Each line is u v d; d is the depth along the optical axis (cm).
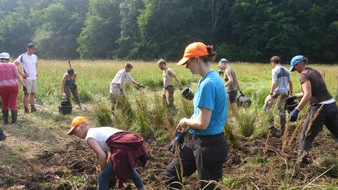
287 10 4059
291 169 505
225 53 4056
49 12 5469
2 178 490
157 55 4388
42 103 999
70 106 872
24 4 6900
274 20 3959
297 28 3922
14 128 716
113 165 382
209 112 332
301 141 519
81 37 4947
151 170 520
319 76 507
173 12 4303
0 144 616
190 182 477
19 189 465
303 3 4072
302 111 754
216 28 4447
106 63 2216
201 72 346
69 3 5775
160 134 693
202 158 349
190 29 4428
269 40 3909
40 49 5466
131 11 4644
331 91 1033
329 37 3956
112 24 4897
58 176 504
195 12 4481
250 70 2011
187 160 374
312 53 4009
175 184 382
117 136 393
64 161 557
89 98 1077
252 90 1068
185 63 343
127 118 751
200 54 339
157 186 477
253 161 550
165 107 764
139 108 728
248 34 4044
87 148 616
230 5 4544
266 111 723
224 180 460
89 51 4906
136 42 4506
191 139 370
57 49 5469
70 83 891
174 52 4331
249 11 4088
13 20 6244
